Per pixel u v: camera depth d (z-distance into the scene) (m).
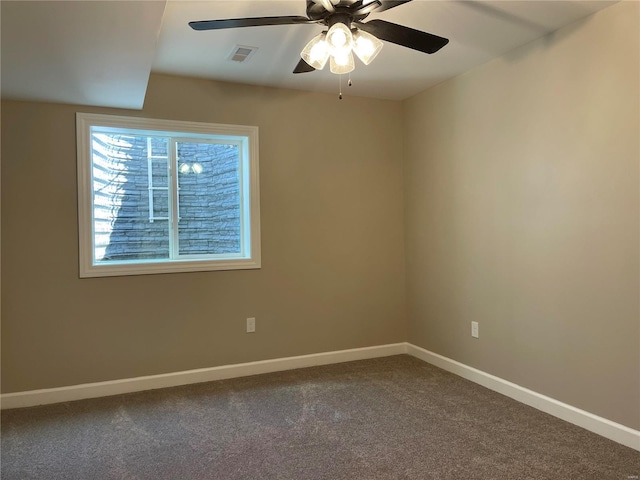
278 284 3.71
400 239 4.15
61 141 3.10
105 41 2.10
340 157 3.91
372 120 4.04
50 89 2.78
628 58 2.29
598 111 2.44
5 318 2.99
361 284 4.01
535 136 2.81
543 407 2.80
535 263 2.84
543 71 2.75
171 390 3.28
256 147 3.61
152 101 3.30
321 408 2.90
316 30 2.58
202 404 3.00
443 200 3.65
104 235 3.32
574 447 2.34
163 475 2.14
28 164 3.03
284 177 3.71
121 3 1.76
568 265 2.63
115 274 3.23
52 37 2.05
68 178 3.12
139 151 3.41
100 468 2.21
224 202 3.66
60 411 2.92
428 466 2.18
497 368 3.16
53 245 3.09
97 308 3.20
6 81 2.63
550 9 2.40
